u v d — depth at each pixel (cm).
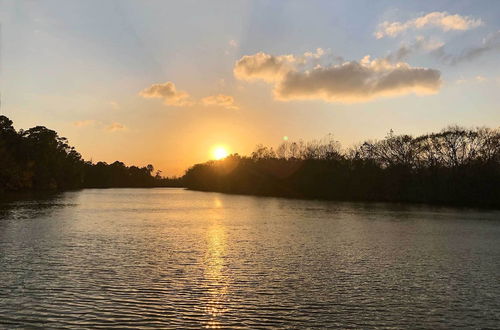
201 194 19438
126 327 1772
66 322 1806
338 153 16475
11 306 1994
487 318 1967
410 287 2470
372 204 11656
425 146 13275
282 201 13112
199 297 2198
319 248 3788
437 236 4772
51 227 4916
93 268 2784
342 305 2120
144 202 11800
